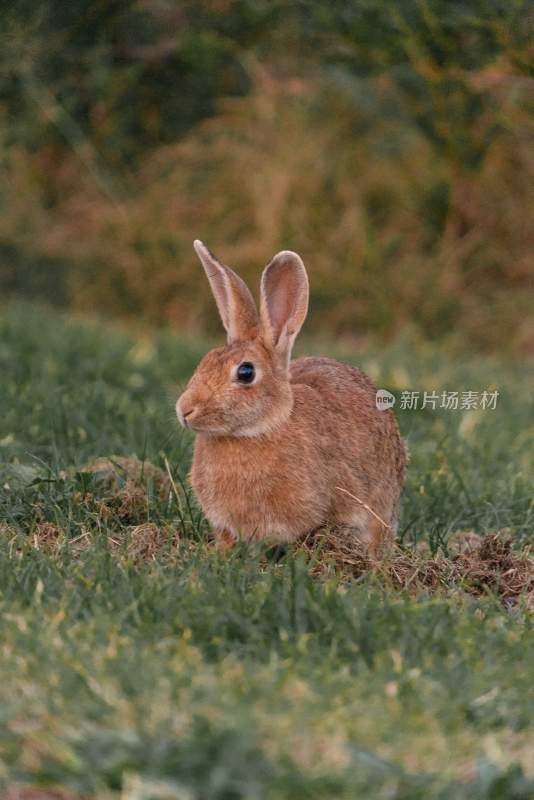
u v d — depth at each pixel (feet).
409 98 83.25
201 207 92.73
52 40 85.76
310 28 79.77
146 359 63.36
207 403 33.73
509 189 89.35
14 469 40.01
